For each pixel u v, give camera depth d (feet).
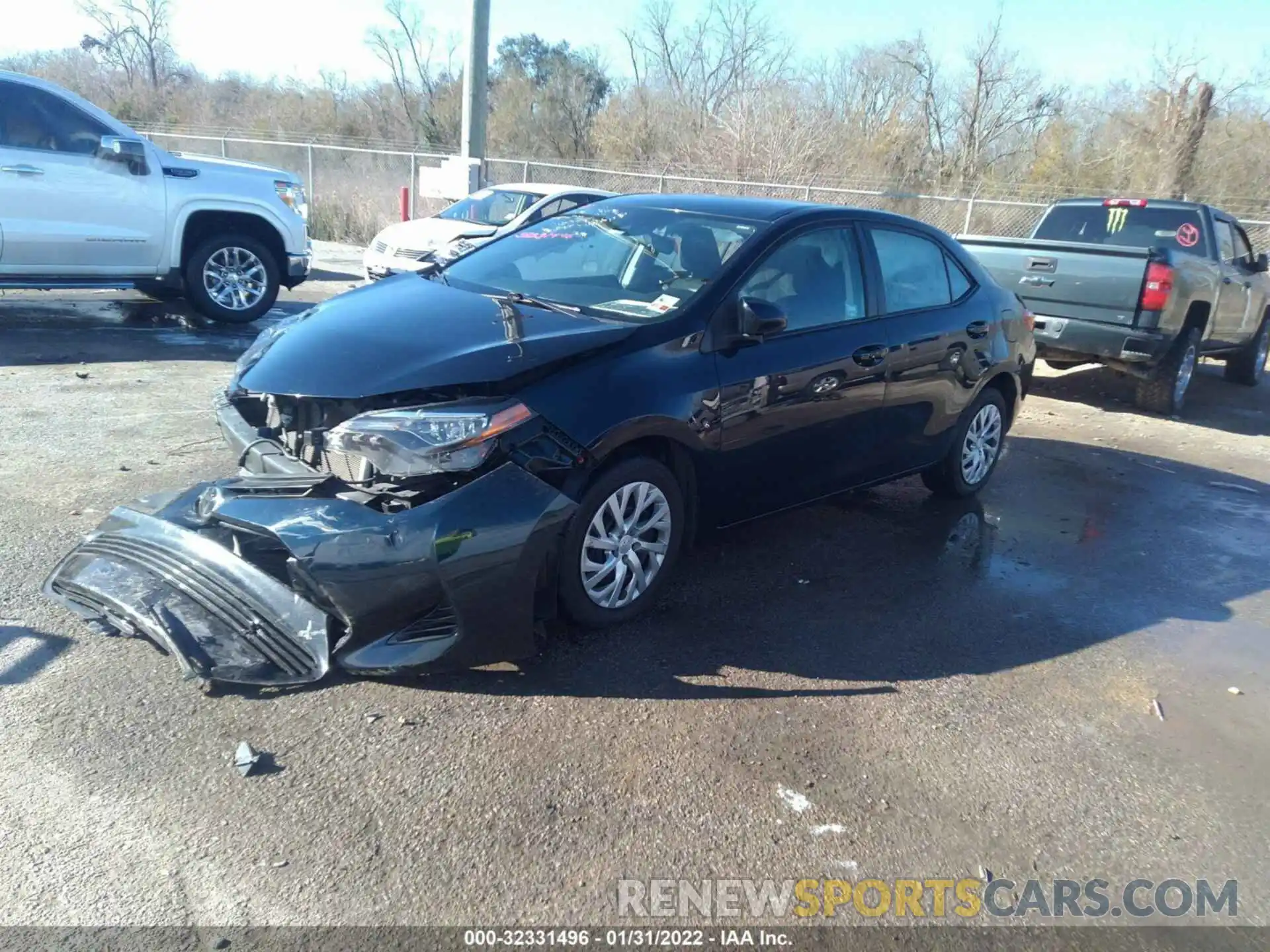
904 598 15.15
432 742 10.31
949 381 17.79
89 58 145.07
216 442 19.29
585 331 12.81
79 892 7.99
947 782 10.44
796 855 9.14
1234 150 81.35
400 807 9.29
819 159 79.92
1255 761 11.41
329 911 8.03
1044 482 22.21
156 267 29.94
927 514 19.29
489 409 11.19
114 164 28.43
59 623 11.89
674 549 13.57
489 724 10.71
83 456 17.89
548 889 8.47
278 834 8.82
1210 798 10.61
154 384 23.52
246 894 8.11
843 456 16.11
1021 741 11.39
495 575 10.98
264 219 31.96
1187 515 20.59
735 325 13.75
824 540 17.40
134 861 8.36
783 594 14.89
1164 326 27.86
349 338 12.34
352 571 10.44
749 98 83.15
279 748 9.98
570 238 16.11
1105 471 23.57
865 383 15.80
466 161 52.39
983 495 20.81
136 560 11.93
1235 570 17.57
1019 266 29.94
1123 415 30.17
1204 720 12.24
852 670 12.67
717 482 13.97
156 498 13.14
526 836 9.07
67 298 35.14
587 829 9.22
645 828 9.32
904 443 17.43
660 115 102.99
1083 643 14.10
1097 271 28.32
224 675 10.48
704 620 13.71
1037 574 16.62
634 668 12.17
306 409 11.96
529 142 111.24
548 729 10.71
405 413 10.98
